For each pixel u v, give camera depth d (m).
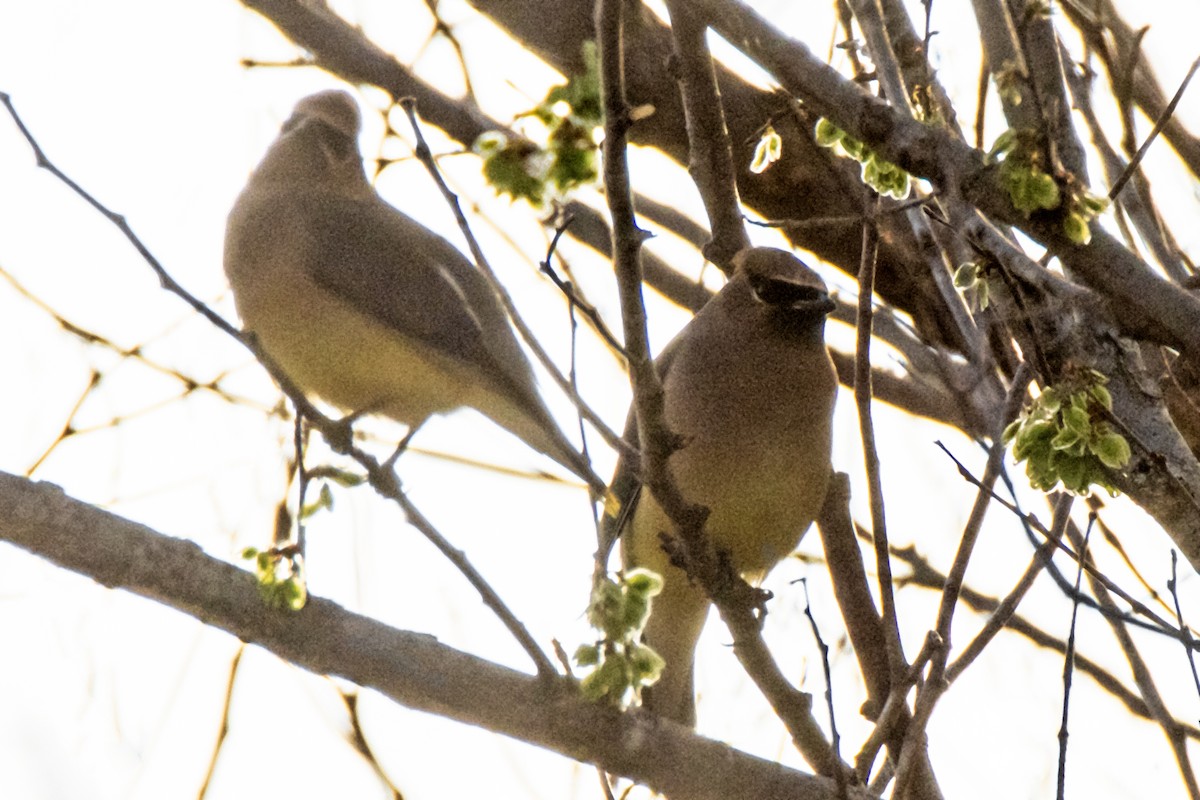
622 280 7.84
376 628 8.80
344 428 8.57
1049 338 8.66
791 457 12.10
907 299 12.75
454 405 12.02
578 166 7.56
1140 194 10.16
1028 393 10.11
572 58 11.81
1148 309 8.53
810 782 9.01
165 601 8.61
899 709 8.73
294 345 11.95
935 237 10.41
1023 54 8.48
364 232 12.21
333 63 11.98
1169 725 9.49
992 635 8.91
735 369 12.23
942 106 9.46
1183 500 8.41
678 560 9.73
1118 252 8.56
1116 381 8.56
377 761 9.05
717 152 10.54
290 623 8.69
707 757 8.96
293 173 12.73
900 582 12.20
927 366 12.20
